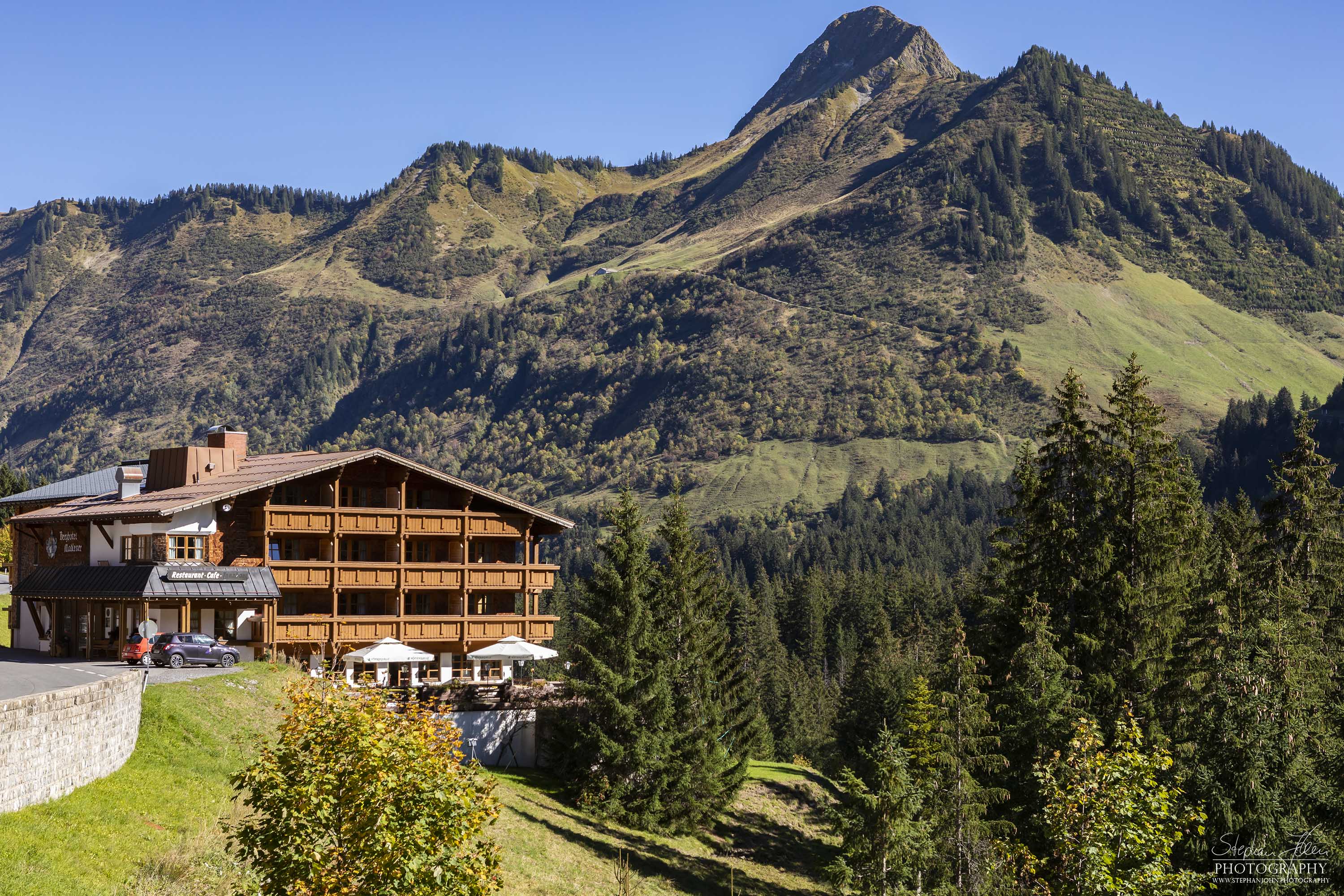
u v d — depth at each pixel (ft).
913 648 453.99
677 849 190.39
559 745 199.52
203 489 220.84
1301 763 145.59
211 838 99.60
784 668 483.92
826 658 588.91
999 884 161.79
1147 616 191.11
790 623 604.49
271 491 218.38
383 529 230.07
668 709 198.18
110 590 200.95
